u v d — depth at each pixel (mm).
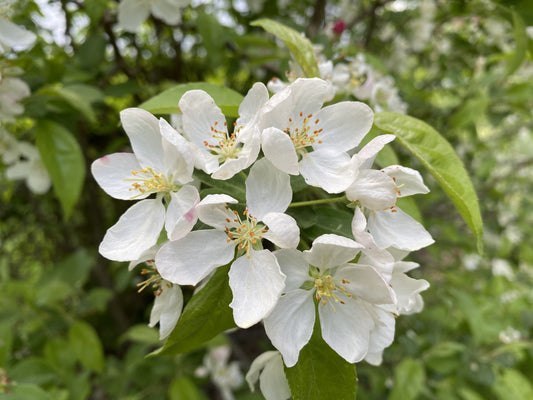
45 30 265
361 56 209
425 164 129
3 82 190
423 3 367
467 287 380
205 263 110
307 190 131
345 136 125
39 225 374
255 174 115
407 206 143
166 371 292
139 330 290
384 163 147
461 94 365
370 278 106
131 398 280
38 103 202
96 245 376
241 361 385
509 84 377
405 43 394
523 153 563
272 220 100
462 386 284
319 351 115
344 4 377
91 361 251
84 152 330
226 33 277
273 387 131
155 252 118
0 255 404
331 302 114
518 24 208
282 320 109
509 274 457
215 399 398
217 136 122
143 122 120
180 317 110
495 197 489
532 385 323
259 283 109
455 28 410
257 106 122
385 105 211
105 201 434
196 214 104
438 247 436
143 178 123
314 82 121
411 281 126
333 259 110
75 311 290
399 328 292
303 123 124
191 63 374
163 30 327
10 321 257
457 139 430
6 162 257
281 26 151
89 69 265
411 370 250
